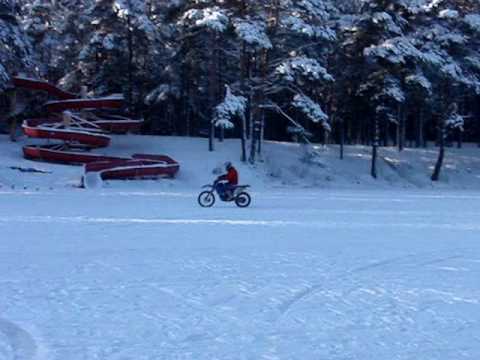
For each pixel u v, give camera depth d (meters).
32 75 49.75
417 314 8.73
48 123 43.84
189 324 8.04
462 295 9.90
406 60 45.69
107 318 8.25
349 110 49.38
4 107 51.84
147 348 7.05
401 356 6.93
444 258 13.21
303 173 46.66
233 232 16.56
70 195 27.75
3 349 6.96
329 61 49.03
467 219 20.72
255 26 40.88
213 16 39.69
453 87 48.44
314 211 22.50
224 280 10.63
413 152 54.81
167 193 30.09
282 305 9.06
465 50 47.94
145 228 17.08
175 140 49.09
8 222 17.86
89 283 10.30
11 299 9.17
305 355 6.91
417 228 18.14
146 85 53.38
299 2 42.09
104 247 13.91
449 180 50.16
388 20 44.78
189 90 52.06
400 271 11.73
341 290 10.05
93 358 6.69
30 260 12.29
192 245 14.35
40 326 7.85
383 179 48.50
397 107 53.16
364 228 17.89
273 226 17.95
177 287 10.07
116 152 45.25
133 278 10.73
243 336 7.57
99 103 45.53
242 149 45.00
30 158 40.69
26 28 52.97
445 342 7.47
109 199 25.92
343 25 46.75
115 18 47.78
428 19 48.22
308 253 13.46
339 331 7.86
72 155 40.00
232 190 23.62
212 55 44.75
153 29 47.44
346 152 52.75
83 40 51.12
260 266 11.93
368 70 47.31
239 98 41.03
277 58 44.53
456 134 75.62
